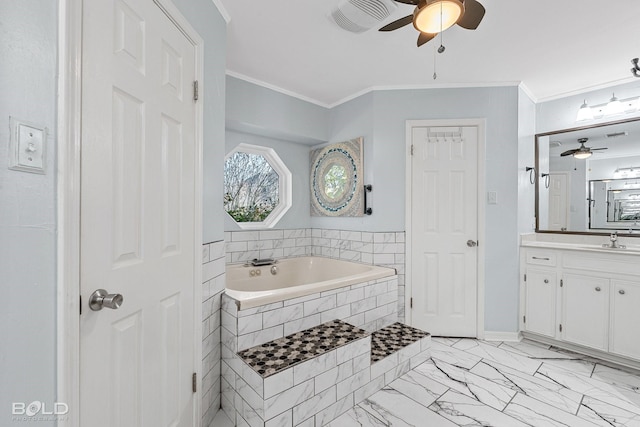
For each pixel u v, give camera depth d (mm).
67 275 726
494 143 2625
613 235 2318
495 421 1549
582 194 2666
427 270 2705
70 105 733
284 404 1401
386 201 2762
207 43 1571
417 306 2705
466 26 1521
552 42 2023
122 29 956
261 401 1353
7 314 607
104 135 876
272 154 3295
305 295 1898
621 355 2090
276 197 3432
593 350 2256
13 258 618
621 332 2096
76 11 757
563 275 2369
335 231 3199
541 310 2475
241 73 2551
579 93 2723
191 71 1389
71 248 736
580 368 2096
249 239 3078
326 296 2020
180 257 1288
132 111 1004
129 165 989
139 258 1039
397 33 1960
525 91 2750
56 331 709
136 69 1021
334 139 3217
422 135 2713
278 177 3443
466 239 2652
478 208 2629
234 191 3156
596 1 1616
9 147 607
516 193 2574
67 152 723
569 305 2336
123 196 961
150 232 1094
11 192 615
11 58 616
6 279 606
